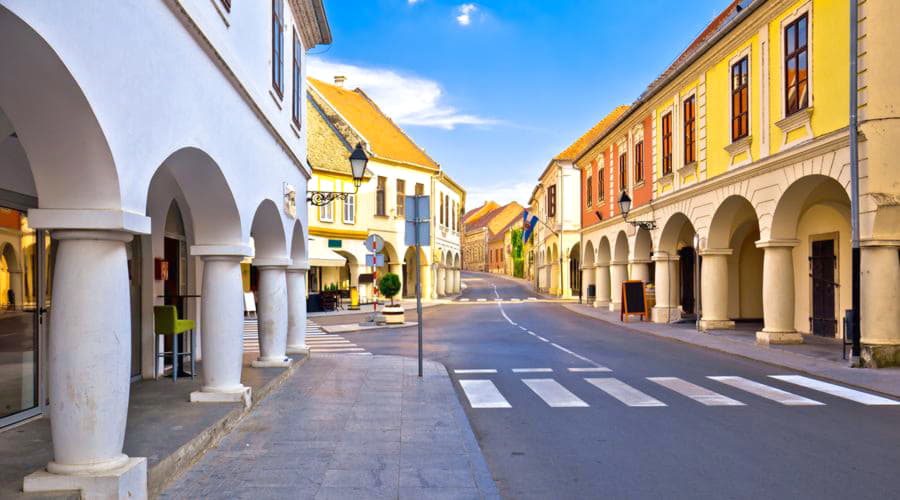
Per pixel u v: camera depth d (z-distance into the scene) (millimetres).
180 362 10219
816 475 5668
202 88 6270
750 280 23141
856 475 5664
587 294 37375
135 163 4656
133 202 4633
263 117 8930
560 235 49750
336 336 20438
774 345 15375
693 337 17984
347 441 6699
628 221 25234
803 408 8617
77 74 3803
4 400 6418
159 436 5953
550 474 5789
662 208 22938
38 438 5922
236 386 7961
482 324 24844
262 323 11148
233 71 7152
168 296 10773
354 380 10820
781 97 14734
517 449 6656
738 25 16281
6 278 6453
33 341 6938
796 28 14188
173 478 5352
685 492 5250
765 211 15523
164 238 10836
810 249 18344
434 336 20188
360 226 39219
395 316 24203
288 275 13438
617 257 30250
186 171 6887
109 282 4410
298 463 5891
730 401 9125
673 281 23359
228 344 7871
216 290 7816
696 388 10227
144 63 4836
